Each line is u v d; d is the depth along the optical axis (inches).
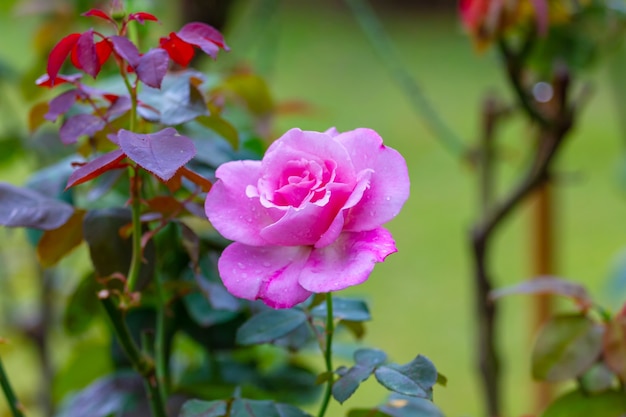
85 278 44.1
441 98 204.8
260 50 70.7
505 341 117.3
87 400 44.9
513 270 139.5
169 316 42.4
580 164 175.6
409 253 143.7
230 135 40.9
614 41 53.2
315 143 35.1
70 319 44.8
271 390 46.1
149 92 39.3
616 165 74.4
